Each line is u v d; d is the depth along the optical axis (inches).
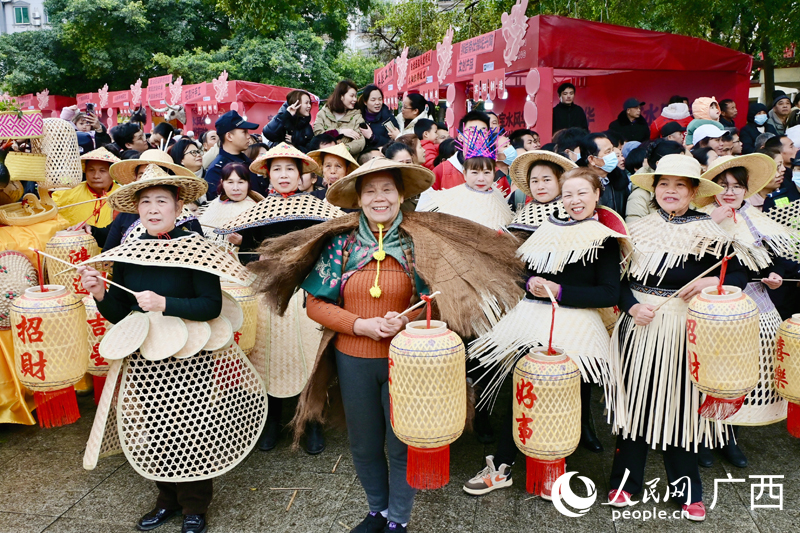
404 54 440.8
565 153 160.4
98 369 132.4
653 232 114.7
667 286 112.3
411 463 87.7
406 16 820.6
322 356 102.7
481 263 96.7
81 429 152.9
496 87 300.8
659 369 111.6
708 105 293.4
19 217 154.6
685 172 110.2
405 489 102.0
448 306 91.7
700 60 324.5
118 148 231.3
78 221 176.2
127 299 109.6
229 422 112.3
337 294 99.8
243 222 147.3
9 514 118.0
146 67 858.8
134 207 113.3
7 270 145.3
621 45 296.5
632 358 115.0
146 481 130.0
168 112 472.4
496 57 303.9
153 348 103.0
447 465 88.0
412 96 265.3
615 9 475.2
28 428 153.3
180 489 111.8
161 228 105.9
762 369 119.8
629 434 116.6
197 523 111.3
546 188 134.0
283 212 147.1
